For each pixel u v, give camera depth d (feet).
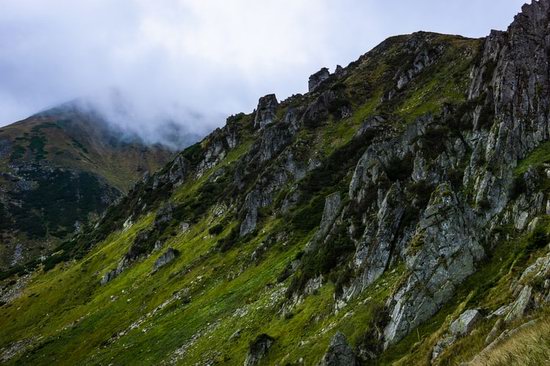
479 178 218.38
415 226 204.03
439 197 177.88
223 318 300.81
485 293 136.15
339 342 153.89
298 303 238.89
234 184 585.63
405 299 157.38
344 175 419.74
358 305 187.01
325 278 234.79
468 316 117.19
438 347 118.42
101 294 531.91
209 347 266.98
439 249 164.55
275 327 232.12
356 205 268.00
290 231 376.27
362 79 630.74
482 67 348.79
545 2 323.78
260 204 470.39
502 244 169.27
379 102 536.83
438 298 154.92
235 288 341.62
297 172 482.69
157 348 313.32
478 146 243.60
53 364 405.39
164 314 380.58
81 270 640.99
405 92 495.82
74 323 482.28
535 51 294.87
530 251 149.59
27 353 449.06
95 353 375.04
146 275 505.25
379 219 218.18
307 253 281.13
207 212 594.24
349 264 214.69
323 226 288.92
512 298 114.32
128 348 344.49
